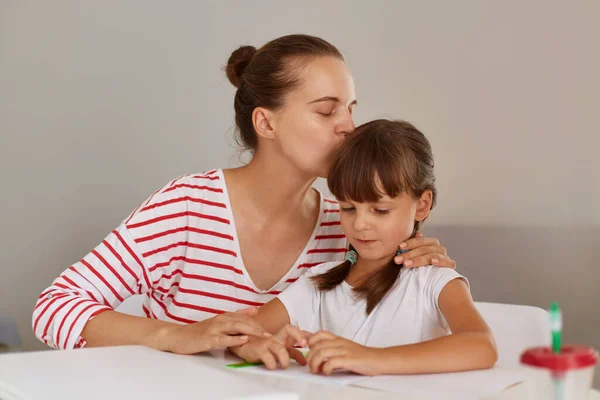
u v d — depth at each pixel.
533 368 0.49
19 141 2.81
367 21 2.95
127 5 2.83
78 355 0.81
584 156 2.73
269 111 1.27
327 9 2.95
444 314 1.05
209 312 1.37
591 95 2.72
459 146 2.88
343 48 2.95
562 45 2.75
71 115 2.81
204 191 1.37
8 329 2.67
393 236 1.11
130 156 2.84
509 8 2.81
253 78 1.30
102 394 0.62
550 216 2.77
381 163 1.08
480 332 0.89
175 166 2.88
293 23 2.95
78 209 2.82
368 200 1.09
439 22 2.89
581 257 2.72
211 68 2.90
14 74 2.80
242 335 0.96
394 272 1.13
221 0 2.90
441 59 2.90
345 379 0.78
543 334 1.16
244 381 0.67
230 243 1.36
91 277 1.26
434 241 1.16
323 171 1.25
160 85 2.87
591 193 2.72
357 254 1.19
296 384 0.75
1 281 2.80
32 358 0.79
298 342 0.91
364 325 1.12
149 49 2.85
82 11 2.80
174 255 1.36
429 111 2.92
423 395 0.68
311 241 1.39
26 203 2.81
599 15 2.70
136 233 1.31
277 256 1.38
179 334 0.99
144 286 1.35
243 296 1.37
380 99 2.95
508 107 2.82
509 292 2.80
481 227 2.84
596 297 2.68
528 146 2.80
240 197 1.37
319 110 1.24
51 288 1.21
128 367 0.74
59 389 0.64
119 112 2.83
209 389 0.63
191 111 2.89
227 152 2.92
